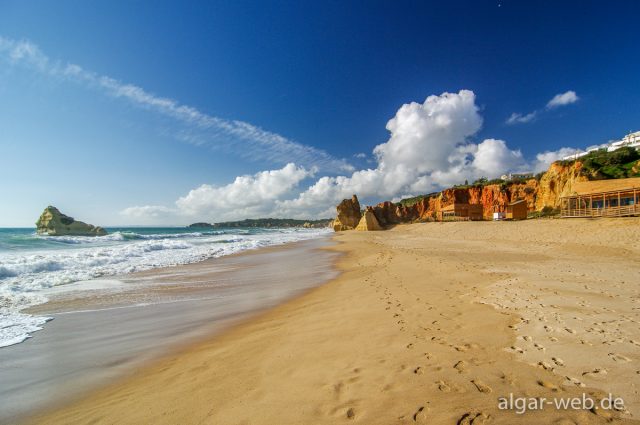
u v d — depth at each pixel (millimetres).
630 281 9609
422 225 62188
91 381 4824
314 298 9781
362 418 3283
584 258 15203
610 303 7094
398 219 95750
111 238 39688
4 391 4562
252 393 4012
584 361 4305
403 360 4641
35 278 13070
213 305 9344
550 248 19734
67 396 4406
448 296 8547
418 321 6539
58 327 7414
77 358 5691
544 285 9094
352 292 10047
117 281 13000
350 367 4520
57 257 17891
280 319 7680
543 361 4387
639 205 29094
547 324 5812
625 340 4949
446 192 87125
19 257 17828
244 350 5664
